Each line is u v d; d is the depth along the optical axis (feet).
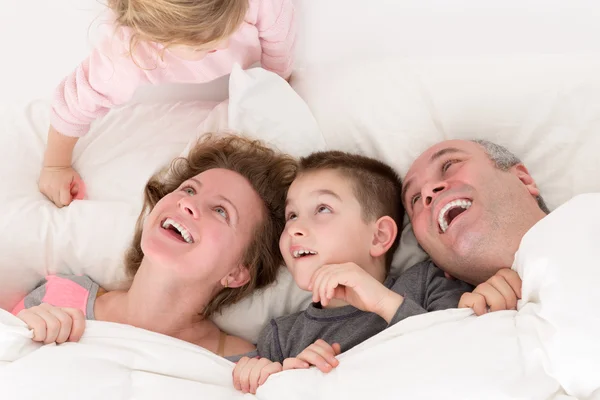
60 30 5.30
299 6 5.22
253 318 4.31
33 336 3.48
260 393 3.34
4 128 4.71
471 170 3.93
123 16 3.63
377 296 3.61
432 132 4.55
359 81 4.68
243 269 4.23
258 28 4.37
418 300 4.04
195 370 3.51
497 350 3.09
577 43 5.13
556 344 3.01
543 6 5.14
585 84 4.42
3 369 3.26
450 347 3.15
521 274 3.47
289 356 3.95
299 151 4.59
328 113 4.66
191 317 4.16
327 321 3.96
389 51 5.28
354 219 4.00
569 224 3.28
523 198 3.89
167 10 3.31
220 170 4.30
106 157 4.70
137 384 3.33
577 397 3.00
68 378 3.23
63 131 4.36
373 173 4.20
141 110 4.96
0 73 5.35
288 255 3.97
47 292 4.21
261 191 4.31
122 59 4.09
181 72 4.42
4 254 4.23
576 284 3.07
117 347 3.52
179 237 4.10
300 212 4.01
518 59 4.59
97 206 4.43
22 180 4.51
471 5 5.21
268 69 4.82
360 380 3.17
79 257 4.35
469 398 2.98
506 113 4.51
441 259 3.99
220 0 3.37
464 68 4.62
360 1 5.23
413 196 4.14
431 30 5.27
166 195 4.18
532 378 3.01
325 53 5.28
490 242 3.81
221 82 5.21
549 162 4.40
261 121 4.58
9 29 5.30
